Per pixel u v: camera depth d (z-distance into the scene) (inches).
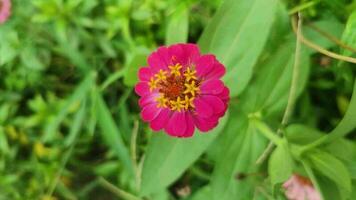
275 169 10.6
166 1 14.7
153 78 10.1
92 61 16.2
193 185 15.6
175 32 12.7
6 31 16.2
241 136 12.0
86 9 15.6
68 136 16.5
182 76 10.0
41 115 16.2
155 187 11.6
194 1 13.5
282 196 12.1
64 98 17.2
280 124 11.9
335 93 14.9
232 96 11.6
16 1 16.2
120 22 15.0
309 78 14.4
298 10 13.1
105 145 17.0
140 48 14.9
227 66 11.6
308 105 14.5
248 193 12.0
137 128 14.2
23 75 16.6
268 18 11.2
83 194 16.5
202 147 11.5
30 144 17.2
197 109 9.8
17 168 17.0
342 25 13.0
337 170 10.4
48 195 16.6
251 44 11.4
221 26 11.5
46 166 16.6
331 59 13.9
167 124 10.1
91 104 15.8
